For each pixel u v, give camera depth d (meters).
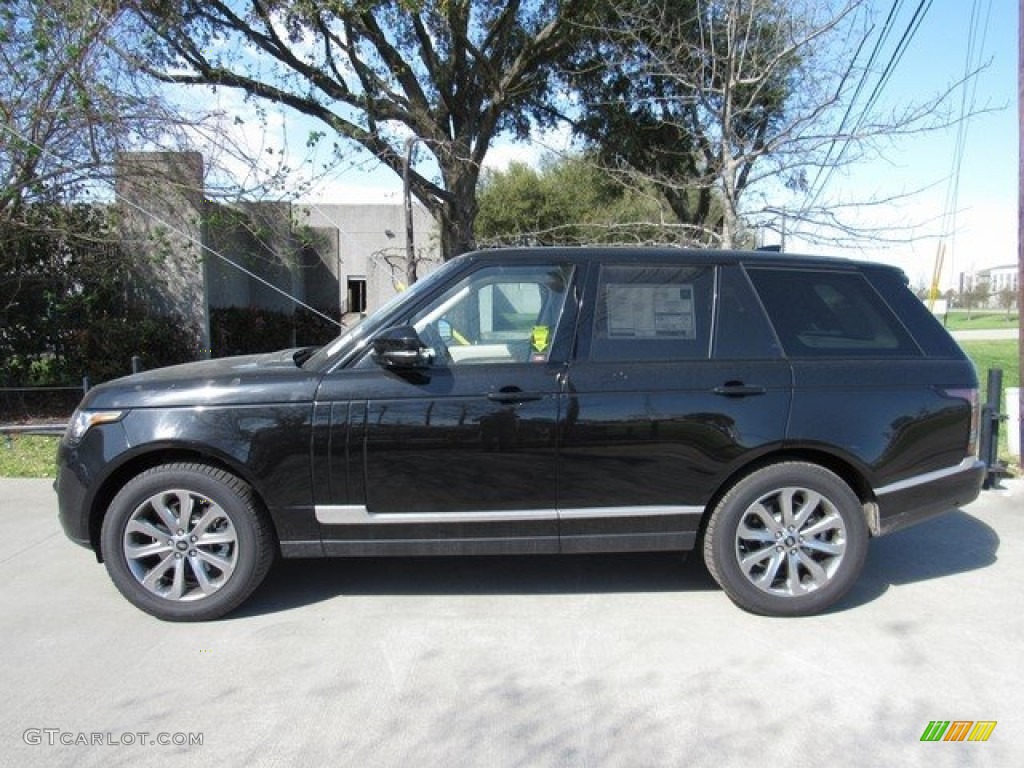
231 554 4.07
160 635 3.91
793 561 4.12
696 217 16.56
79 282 11.95
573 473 4.03
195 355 12.92
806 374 4.12
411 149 14.88
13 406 11.24
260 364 4.35
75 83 10.31
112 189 11.57
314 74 15.27
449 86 16.28
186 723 3.11
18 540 5.45
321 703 3.26
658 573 4.76
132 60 10.95
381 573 4.79
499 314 4.18
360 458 3.97
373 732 3.05
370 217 33.41
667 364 4.09
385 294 29.78
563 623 4.04
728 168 10.07
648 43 12.26
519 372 4.04
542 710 3.21
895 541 5.39
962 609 4.21
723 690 3.36
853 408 4.11
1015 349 20.69
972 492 4.34
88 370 11.66
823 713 3.18
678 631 3.94
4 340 11.50
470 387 3.99
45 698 3.31
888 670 3.53
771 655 3.68
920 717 3.15
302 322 21.58
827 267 4.39
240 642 3.83
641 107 16.55
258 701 3.28
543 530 4.08
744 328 4.20
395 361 3.88
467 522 4.04
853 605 4.27
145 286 12.80
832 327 4.29
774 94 9.97
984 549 5.21
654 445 4.03
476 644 3.80
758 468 4.14
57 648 3.77
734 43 9.66
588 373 4.04
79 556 5.11
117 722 3.12
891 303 4.38
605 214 20.17
